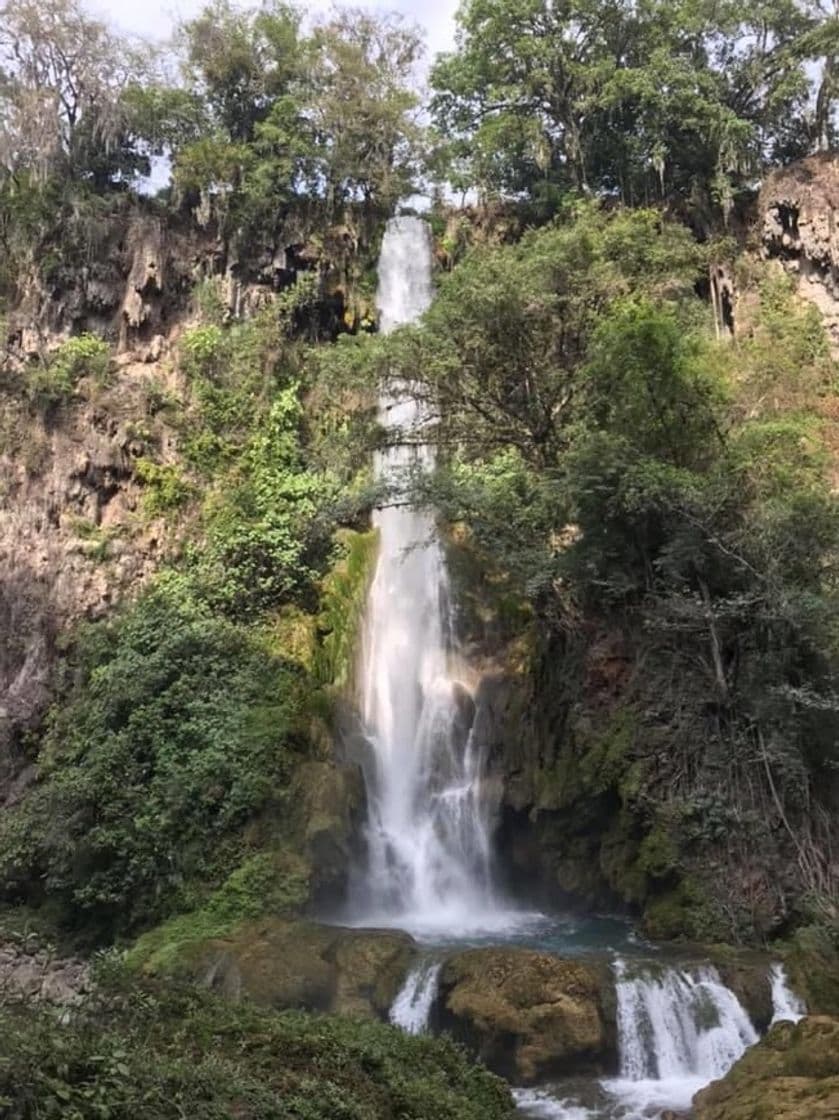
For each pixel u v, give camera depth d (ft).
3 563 87.40
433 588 86.74
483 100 117.80
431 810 74.59
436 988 47.26
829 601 61.72
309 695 73.15
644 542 68.28
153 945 56.44
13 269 101.86
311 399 100.83
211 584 84.28
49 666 84.28
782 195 104.63
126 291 103.24
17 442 92.53
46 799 68.44
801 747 62.18
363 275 111.45
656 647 68.08
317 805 64.85
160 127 111.45
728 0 110.42
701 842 60.95
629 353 68.18
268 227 108.58
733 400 78.43
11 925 63.10
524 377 80.07
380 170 112.88
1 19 104.37
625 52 112.88
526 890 70.08
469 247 110.93
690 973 47.67
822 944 51.72
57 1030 24.52
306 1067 30.35
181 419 97.30
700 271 101.76
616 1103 41.34
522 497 76.13
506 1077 44.19
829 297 102.12
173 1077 24.77
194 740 69.62
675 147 110.11
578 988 45.62
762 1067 39.99
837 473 79.77
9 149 104.06
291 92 111.86
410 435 87.45
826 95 112.37
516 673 75.72
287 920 57.52
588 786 65.77
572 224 97.19
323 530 86.48
